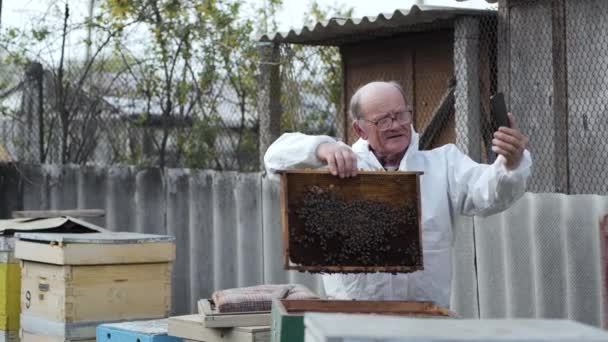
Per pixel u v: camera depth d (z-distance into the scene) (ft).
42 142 27.07
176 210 24.38
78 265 16.65
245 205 22.81
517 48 20.21
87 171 25.94
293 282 21.83
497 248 18.12
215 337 13.35
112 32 26.32
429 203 12.36
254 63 25.17
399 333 6.38
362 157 12.48
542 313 17.43
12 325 18.76
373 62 25.20
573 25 19.25
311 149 11.68
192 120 25.80
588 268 16.78
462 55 20.47
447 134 22.27
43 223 19.08
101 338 15.19
